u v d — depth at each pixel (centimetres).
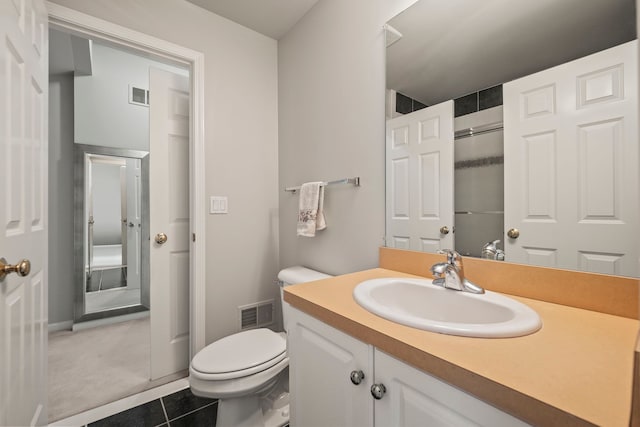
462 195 104
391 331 62
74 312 250
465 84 104
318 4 168
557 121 82
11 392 85
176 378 174
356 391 69
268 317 201
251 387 117
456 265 92
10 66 84
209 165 175
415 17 119
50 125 250
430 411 54
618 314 71
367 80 138
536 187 86
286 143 197
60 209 251
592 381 44
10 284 84
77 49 222
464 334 59
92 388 164
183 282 184
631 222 70
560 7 83
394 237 126
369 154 138
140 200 293
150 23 155
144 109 293
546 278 83
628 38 71
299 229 163
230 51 183
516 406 42
